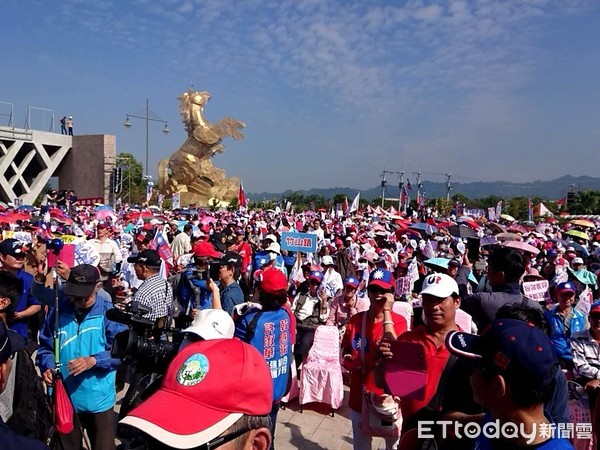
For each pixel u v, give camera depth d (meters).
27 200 40.50
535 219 41.91
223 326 3.13
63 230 13.63
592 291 9.38
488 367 2.14
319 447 5.80
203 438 1.60
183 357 1.79
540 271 10.82
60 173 43.69
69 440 4.12
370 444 4.67
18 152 42.31
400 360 3.29
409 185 46.50
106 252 8.99
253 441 1.75
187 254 10.84
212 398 1.67
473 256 10.33
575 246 15.34
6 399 3.39
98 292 4.66
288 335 4.61
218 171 61.62
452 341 2.28
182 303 6.16
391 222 26.28
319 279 7.55
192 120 59.94
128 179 56.53
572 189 65.06
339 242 15.91
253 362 1.79
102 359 4.17
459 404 2.79
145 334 3.31
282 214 33.31
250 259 12.09
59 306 4.31
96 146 42.38
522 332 2.12
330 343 6.84
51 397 4.05
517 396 2.07
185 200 58.97
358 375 4.59
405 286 9.48
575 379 4.86
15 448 1.86
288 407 6.94
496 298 4.29
